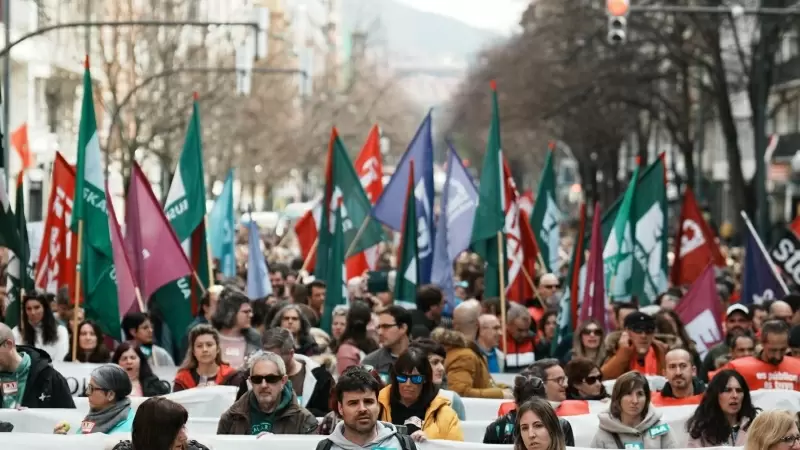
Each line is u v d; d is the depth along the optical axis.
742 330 18.38
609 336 18.14
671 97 75.88
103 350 18.27
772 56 50.97
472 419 15.62
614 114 78.19
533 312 24.59
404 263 22.03
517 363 20.42
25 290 19.11
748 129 92.88
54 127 64.88
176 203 23.66
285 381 12.49
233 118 72.44
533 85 67.25
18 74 58.28
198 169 23.77
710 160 100.31
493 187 22.84
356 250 25.25
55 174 21.91
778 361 16.22
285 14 143.62
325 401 14.70
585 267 22.56
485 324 17.89
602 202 99.25
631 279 24.58
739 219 55.03
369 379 10.49
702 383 16.42
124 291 19.48
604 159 98.19
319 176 118.62
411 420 12.66
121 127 51.84
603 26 57.44
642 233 24.94
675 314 19.17
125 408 12.58
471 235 23.16
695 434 13.48
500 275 20.72
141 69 60.91
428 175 25.48
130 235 20.72
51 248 21.91
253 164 81.00
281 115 90.25
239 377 15.17
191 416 14.87
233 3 105.75
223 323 16.56
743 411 13.38
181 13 62.03
